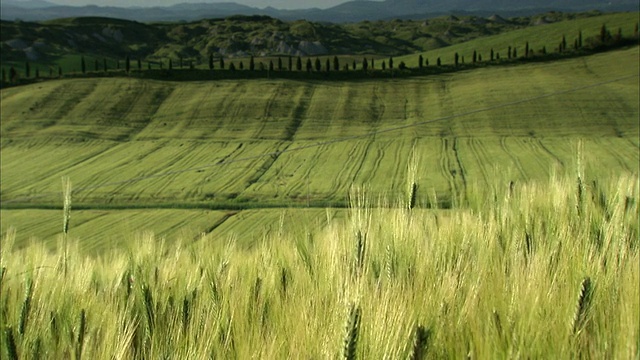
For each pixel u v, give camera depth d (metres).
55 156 112.38
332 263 4.31
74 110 143.12
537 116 125.31
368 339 2.90
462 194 6.43
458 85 160.38
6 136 126.19
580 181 5.74
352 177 88.56
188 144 119.69
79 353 3.89
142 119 139.50
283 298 4.29
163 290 4.70
